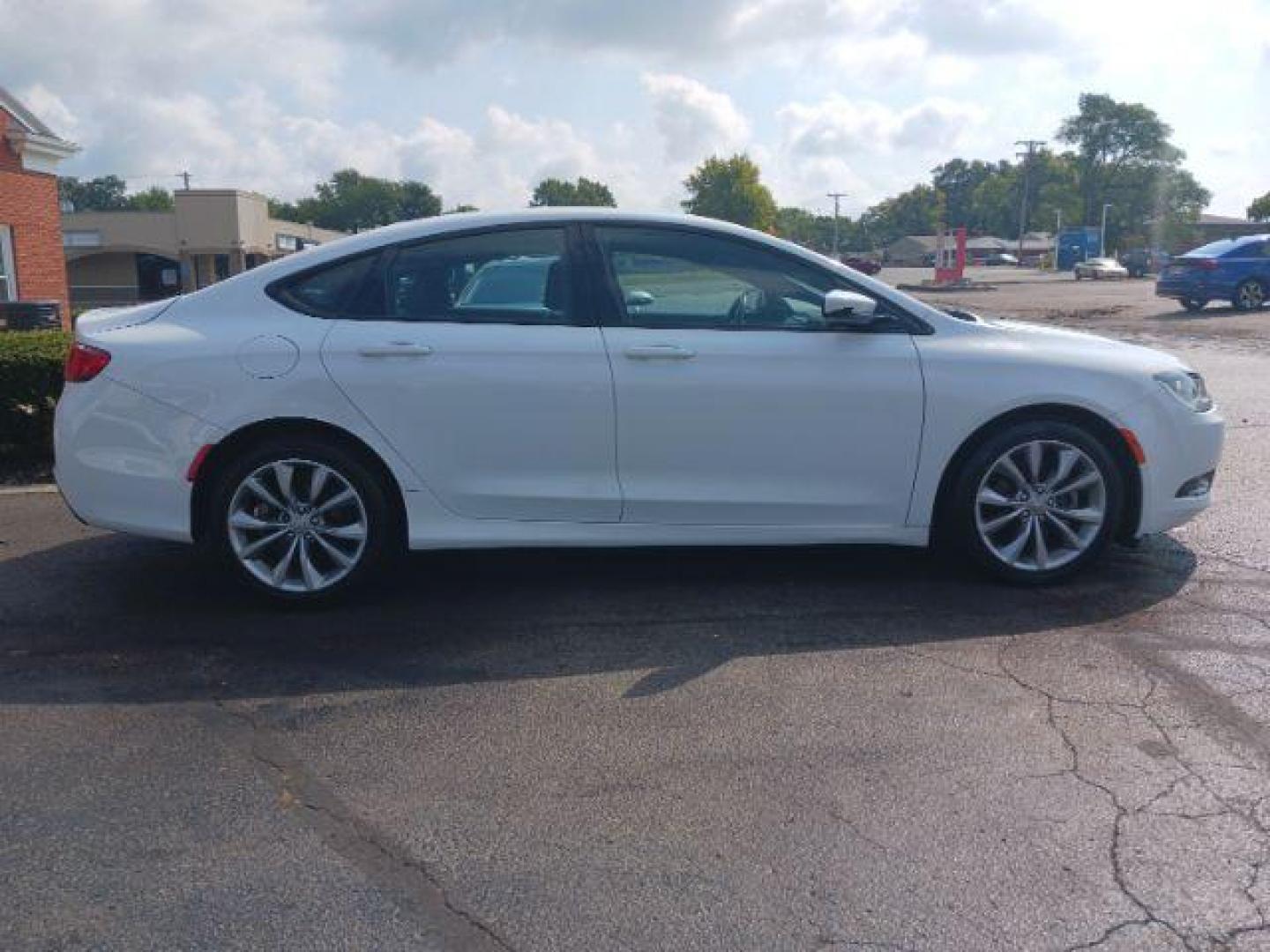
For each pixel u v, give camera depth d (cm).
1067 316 2378
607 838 317
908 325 505
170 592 523
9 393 763
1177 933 273
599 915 283
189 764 362
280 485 486
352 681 424
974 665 432
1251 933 273
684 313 498
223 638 467
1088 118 12388
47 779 352
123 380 476
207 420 475
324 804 337
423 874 301
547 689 415
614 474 495
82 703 406
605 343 487
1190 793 337
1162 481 516
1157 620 477
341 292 491
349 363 478
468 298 494
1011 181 15125
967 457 511
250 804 337
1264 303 2378
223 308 491
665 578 537
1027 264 11662
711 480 497
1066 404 503
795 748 368
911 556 567
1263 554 566
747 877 298
